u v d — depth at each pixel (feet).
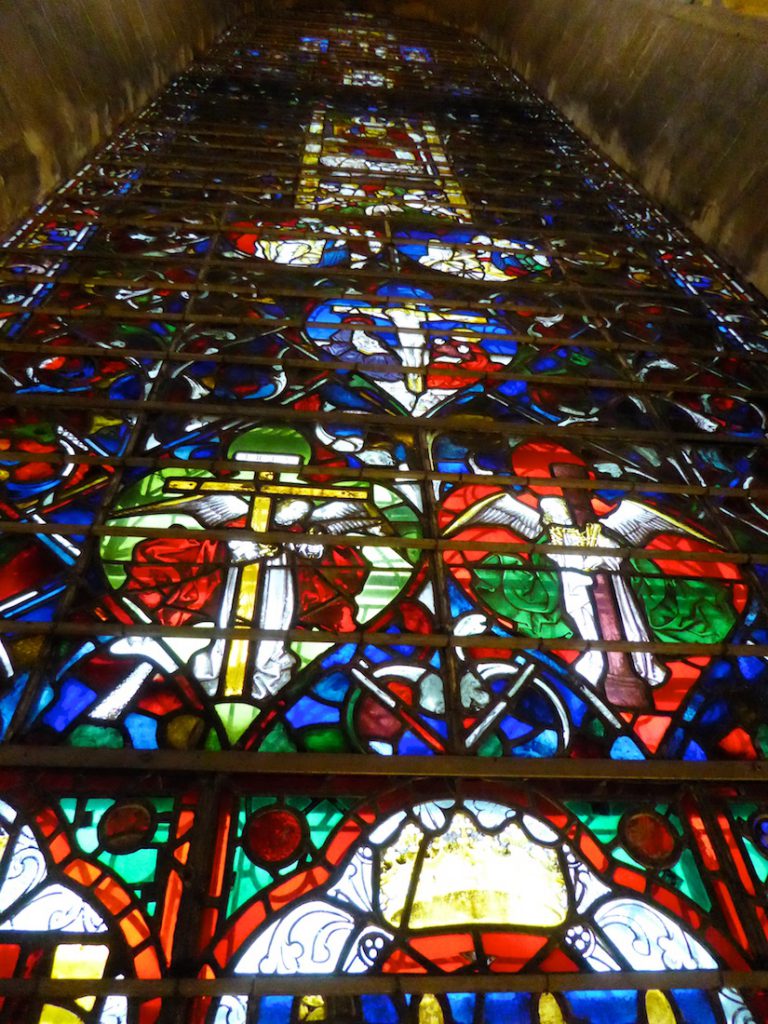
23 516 8.27
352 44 30.58
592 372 12.45
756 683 7.50
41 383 10.34
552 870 5.96
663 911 5.79
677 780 6.59
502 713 6.93
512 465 10.05
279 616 7.49
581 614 8.02
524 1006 5.14
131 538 8.11
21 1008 4.82
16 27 15.69
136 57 21.04
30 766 6.01
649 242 17.22
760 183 15.96
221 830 5.91
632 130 21.06
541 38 28.58
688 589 8.51
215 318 12.23
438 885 5.77
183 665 6.92
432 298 13.94
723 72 17.71
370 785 6.31
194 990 4.96
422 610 7.79
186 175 17.34
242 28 29.66
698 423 11.51
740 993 5.35
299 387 11.00
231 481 9.05
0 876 5.44
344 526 8.63
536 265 15.78
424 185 18.89
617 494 9.79
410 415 10.73
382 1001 5.09
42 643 6.89
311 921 5.46
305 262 14.61
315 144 20.43
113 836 5.73
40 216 14.56
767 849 6.23
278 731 6.52
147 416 9.96
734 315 14.82
